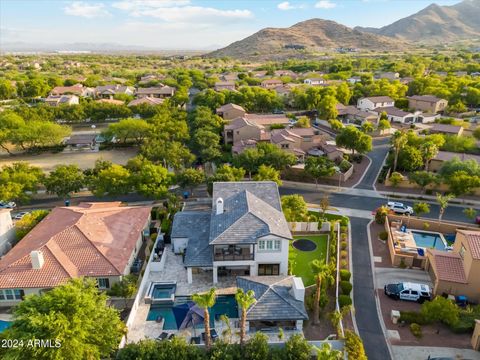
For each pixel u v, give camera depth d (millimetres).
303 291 36688
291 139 86562
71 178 65250
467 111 131750
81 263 42625
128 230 50656
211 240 41500
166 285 43375
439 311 36031
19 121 100625
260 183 54062
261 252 43219
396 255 47500
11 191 61438
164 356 30062
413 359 33281
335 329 36781
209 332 32312
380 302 41188
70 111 118500
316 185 74812
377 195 69938
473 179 62500
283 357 30500
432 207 65062
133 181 64375
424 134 99125
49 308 28938
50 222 51125
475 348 34219
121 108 121812
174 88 167500
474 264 39625
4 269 41406
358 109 123250
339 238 52625
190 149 91312
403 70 198625
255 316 35281
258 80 184375
